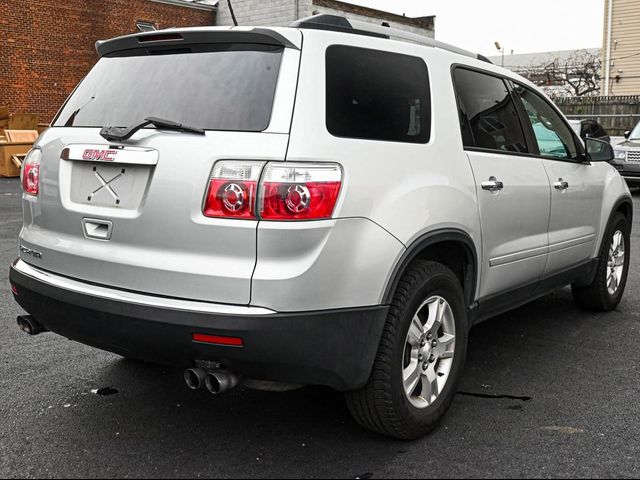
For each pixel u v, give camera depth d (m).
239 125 2.79
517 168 4.02
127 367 4.23
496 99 4.07
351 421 3.49
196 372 2.78
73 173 3.16
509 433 3.36
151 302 2.79
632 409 3.66
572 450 3.18
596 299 5.46
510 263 3.99
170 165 2.79
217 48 3.05
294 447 3.19
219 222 2.69
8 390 3.83
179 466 3.00
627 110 24.47
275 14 24.92
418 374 3.24
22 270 3.36
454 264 3.64
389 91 3.22
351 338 2.85
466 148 3.62
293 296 2.67
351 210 2.81
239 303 2.68
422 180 3.21
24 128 18.77
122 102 3.18
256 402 3.73
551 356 4.54
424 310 3.30
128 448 3.16
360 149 2.93
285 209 2.65
